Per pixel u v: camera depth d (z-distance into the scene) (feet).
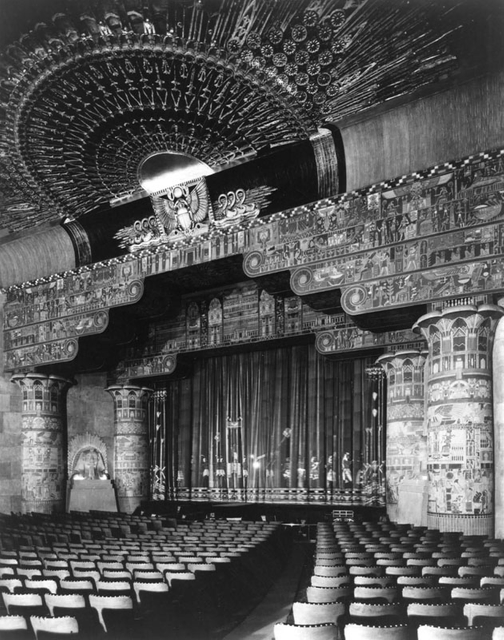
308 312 70.79
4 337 83.20
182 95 55.72
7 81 54.49
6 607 23.50
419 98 52.31
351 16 46.16
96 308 74.74
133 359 84.48
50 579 25.64
